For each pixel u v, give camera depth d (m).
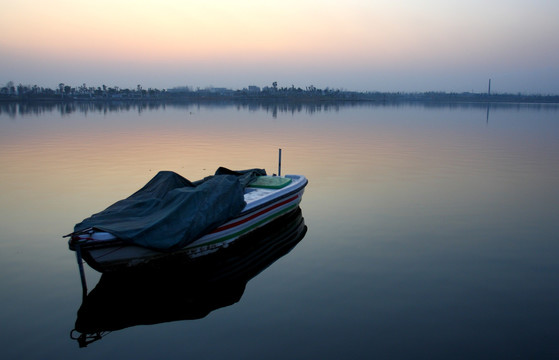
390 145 27.28
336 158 21.97
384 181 16.58
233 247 9.90
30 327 6.89
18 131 34.41
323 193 14.69
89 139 29.39
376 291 7.88
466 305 7.35
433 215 12.23
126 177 16.89
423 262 9.09
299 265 9.04
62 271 8.77
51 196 13.98
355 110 83.75
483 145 27.50
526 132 36.88
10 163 19.83
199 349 6.31
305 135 33.22
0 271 8.70
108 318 7.21
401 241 10.27
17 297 7.77
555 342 6.31
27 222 11.43
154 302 7.80
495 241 10.24
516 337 6.44
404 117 59.25
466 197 14.19
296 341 6.43
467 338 6.43
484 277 8.39
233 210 9.58
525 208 12.91
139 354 6.23
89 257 7.96
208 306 7.57
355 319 6.97
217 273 8.97
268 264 9.12
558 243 10.11
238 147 25.80
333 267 8.91
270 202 10.87
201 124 43.62
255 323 6.95
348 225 11.41
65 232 10.73
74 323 7.03
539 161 21.27
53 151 23.59
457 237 10.52
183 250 8.73
